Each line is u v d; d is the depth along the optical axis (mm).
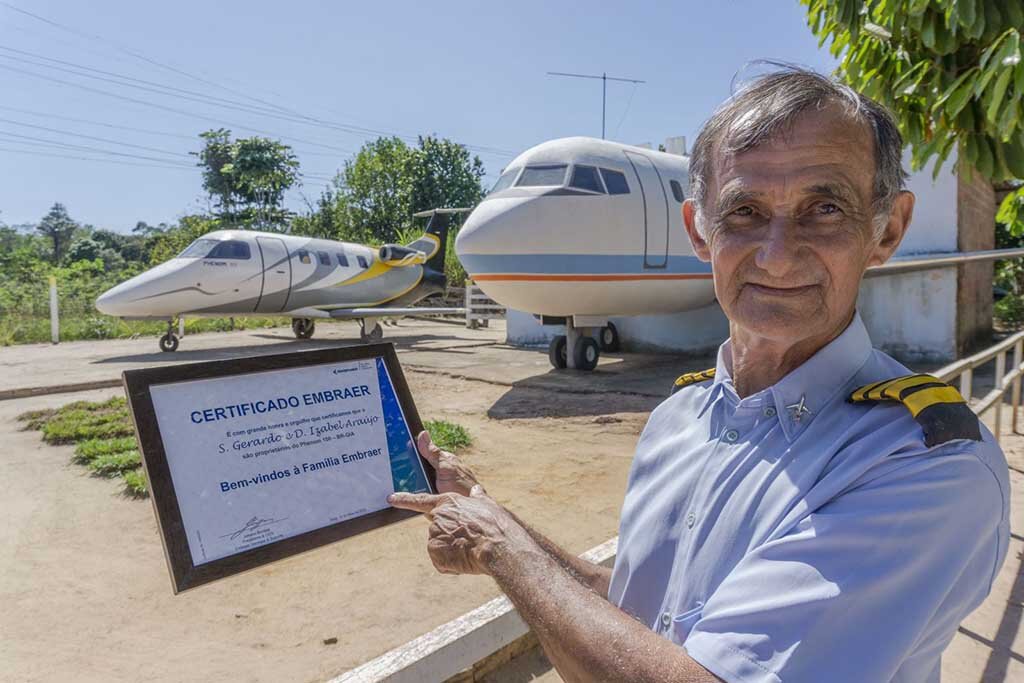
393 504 1333
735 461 1023
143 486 4891
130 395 1156
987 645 2664
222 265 14148
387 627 2945
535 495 4727
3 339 17281
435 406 8281
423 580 3400
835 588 771
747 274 1042
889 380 967
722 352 1240
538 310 10016
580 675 890
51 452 6227
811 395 1003
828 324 1021
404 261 17188
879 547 791
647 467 1239
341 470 1327
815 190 975
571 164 9352
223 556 1161
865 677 735
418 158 39844
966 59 2900
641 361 12383
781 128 993
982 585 853
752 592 815
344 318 16359
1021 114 2512
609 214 9297
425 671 1968
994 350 4469
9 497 4867
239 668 2635
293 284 15219
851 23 3100
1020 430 6086
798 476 926
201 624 3000
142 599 3258
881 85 3135
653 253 9820
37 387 9594
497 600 2342
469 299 21750
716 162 1084
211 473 1195
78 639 2885
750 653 768
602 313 10406
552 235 9008
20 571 3604
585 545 3822
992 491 851
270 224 36875
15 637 2908
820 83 1029
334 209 39188
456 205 40375
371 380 1426
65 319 20547
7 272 30641
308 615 3061
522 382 9805
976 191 11297
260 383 1299
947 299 10016
